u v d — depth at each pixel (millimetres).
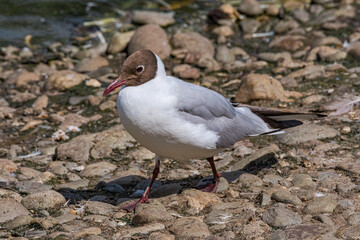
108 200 9977
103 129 13203
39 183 10641
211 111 9297
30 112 14227
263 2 20844
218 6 20922
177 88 9023
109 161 11641
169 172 10977
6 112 14188
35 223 8875
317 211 8742
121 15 20375
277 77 15117
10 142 12820
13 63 17234
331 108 12836
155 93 8805
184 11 20547
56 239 8422
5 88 15688
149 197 9898
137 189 10383
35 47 18219
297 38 17438
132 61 8938
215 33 18656
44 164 11727
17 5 20906
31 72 16422
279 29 18562
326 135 11602
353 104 12883
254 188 9797
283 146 11508
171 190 9930
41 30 19281
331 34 17672
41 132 13266
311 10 19578
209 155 9672
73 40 18688
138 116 8781
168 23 19391
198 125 9047
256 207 9078
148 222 8820
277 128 10195
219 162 11242
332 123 12305
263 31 18719
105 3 21281
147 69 8945
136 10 20719
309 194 9297
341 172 10164
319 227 8258
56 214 9352
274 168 10586
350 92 13711
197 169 11141
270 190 9578
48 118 13867
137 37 17188
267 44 17750
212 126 9312
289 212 8641
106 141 12289
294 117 10281
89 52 17828
